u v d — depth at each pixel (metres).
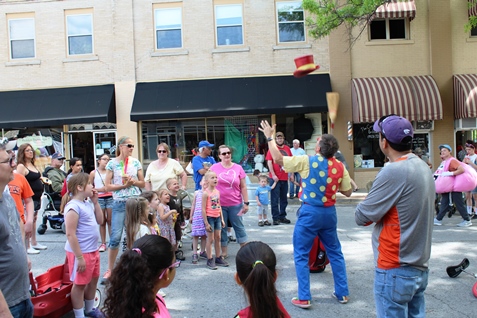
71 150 16.42
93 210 4.61
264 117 15.79
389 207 2.97
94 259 4.51
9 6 16.23
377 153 15.68
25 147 7.66
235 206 6.85
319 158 4.85
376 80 15.13
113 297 2.26
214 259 6.71
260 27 15.74
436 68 15.28
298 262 4.96
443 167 9.59
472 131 15.77
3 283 2.94
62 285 4.80
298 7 15.73
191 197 8.31
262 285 2.30
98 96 15.70
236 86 15.53
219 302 5.21
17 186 5.60
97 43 16.06
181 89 15.62
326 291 5.49
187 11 15.84
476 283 5.29
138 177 6.35
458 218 10.69
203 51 15.84
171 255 2.48
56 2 16.12
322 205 4.85
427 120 15.11
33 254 7.56
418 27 15.44
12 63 16.27
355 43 15.41
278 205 10.12
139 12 15.96
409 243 2.93
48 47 16.22
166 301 5.27
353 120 15.29
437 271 6.20
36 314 4.19
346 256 7.07
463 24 15.32
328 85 15.27
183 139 15.97
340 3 14.84
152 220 5.67
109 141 16.34
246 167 15.78
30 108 15.68
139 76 15.98
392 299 2.98
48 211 9.95
